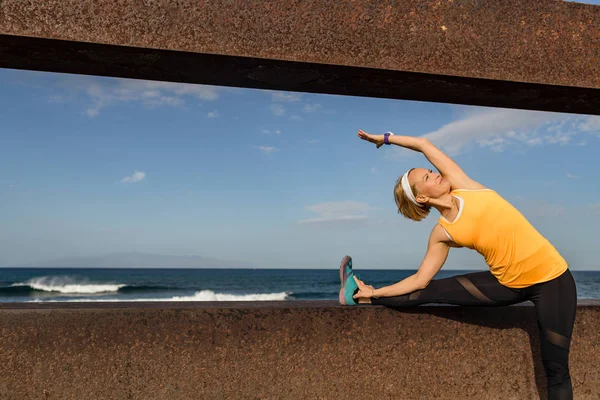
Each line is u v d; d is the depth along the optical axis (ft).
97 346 6.58
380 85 7.71
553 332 6.79
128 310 6.72
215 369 6.87
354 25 6.95
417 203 7.34
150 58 6.66
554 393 7.07
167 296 112.06
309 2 6.82
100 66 6.98
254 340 7.03
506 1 7.52
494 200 6.88
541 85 7.58
